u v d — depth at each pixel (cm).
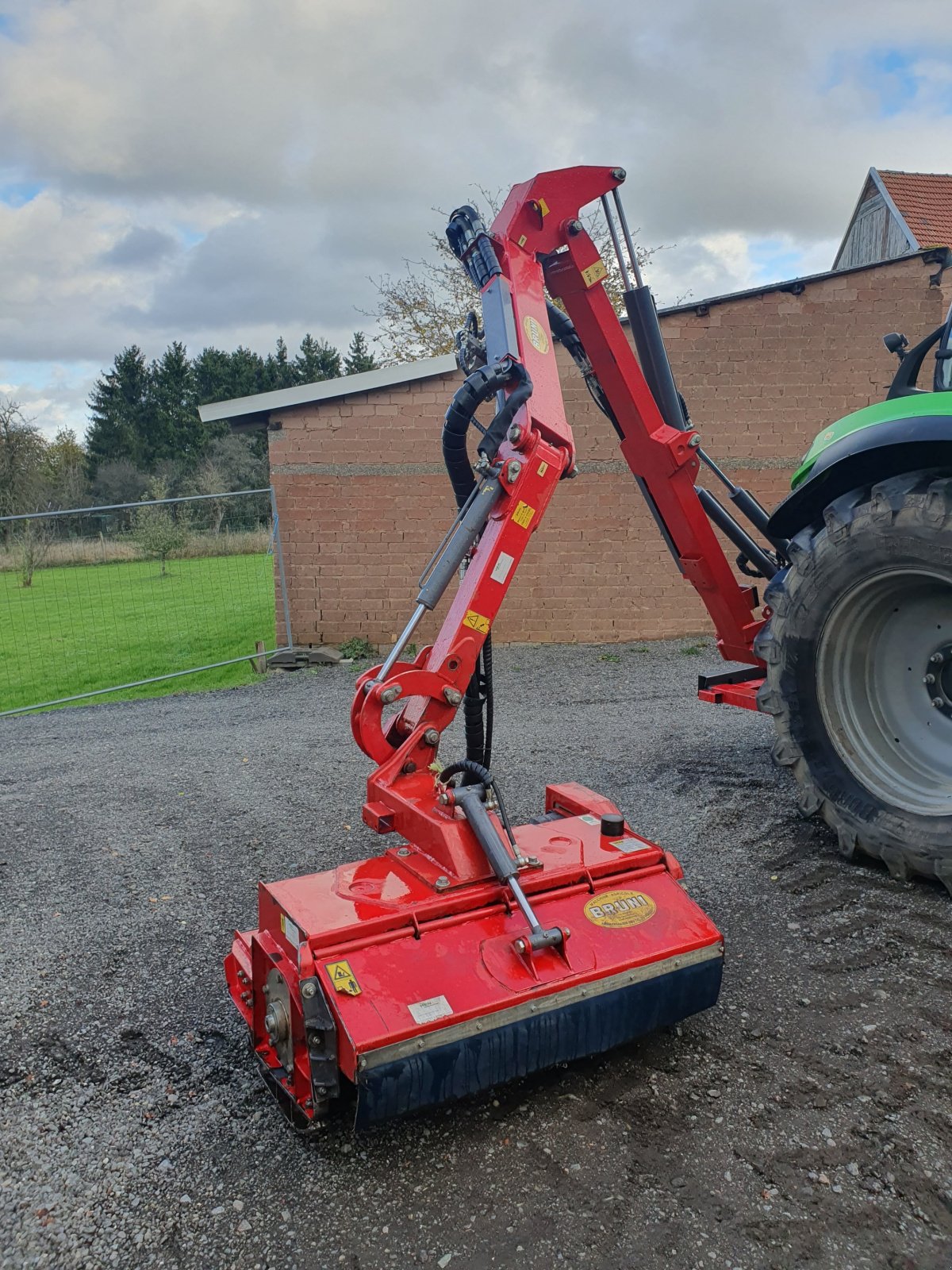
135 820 464
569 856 260
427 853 256
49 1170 217
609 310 374
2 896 377
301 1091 217
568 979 222
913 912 319
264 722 673
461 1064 210
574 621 898
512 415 286
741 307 850
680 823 416
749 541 466
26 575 1697
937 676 346
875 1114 223
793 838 391
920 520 318
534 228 332
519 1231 194
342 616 890
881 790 344
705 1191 202
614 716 628
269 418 868
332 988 207
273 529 883
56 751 627
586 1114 229
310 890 243
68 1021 281
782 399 860
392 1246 192
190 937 334
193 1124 232
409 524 873
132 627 1285
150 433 5634
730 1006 271
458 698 279
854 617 352
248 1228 198
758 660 451
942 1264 182
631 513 882
